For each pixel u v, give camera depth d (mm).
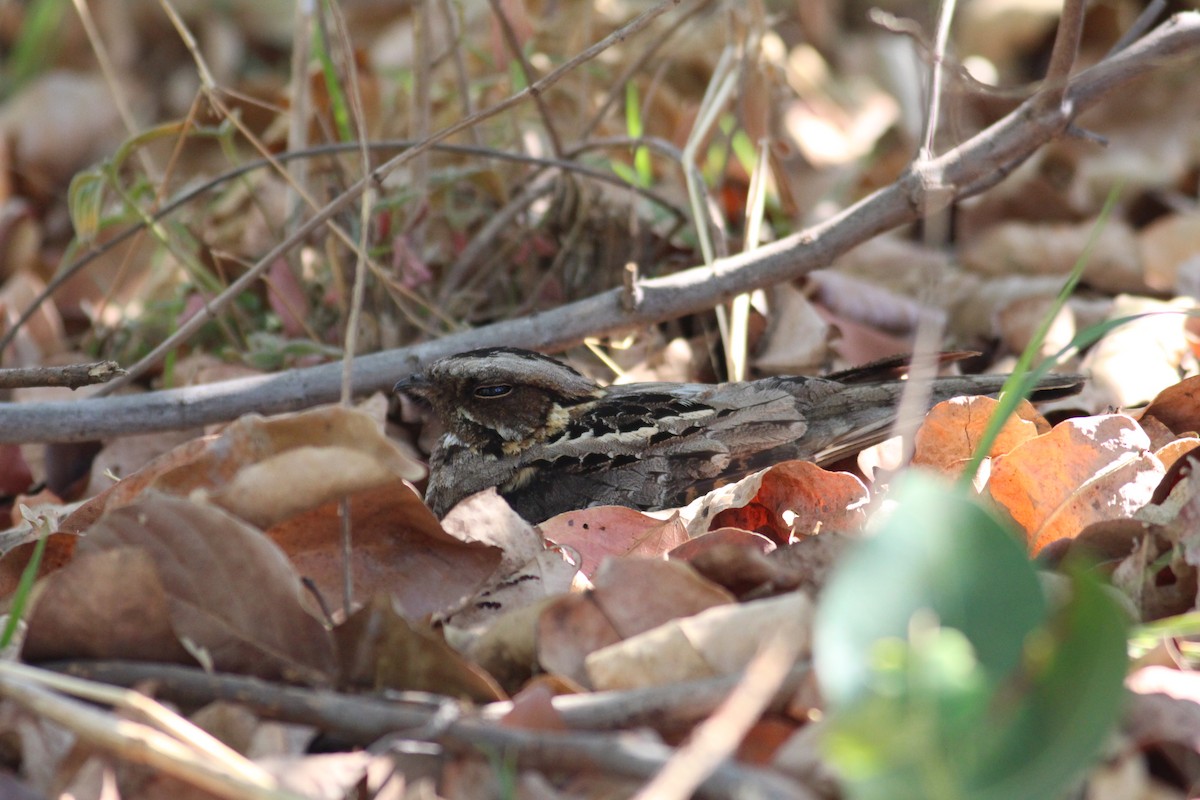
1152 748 5137
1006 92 8359
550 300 11703
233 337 10891
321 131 12094
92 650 5551
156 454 9625
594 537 7270
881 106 16641
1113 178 14500
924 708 4145
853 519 7219
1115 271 12477
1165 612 6230
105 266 13711
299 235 8602
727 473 9039
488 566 6395
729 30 10836
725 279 9258
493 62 12180
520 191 11867
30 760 5227
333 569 6367
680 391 9586
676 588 5758
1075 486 7043
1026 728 4297
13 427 8570
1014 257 12805
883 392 9320
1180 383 7859
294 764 4961
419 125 10781
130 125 11133
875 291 11969
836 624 4391
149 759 4723
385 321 10914
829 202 14312
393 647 5473
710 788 4578
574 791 4918
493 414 9602
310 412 6145
